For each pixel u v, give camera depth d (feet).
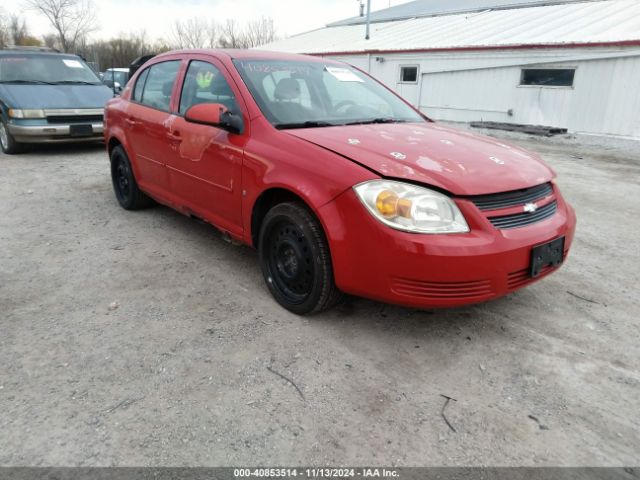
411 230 7.80
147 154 14.23
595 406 7.45
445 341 9.10
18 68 27.55
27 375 7.79
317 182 8.69
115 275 11.57
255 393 7.50
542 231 8.63
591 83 37.35
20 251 12.91
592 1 49.98
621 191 21.85
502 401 7.52
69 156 26.81
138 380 7.73
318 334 9.18
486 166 8.87
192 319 9.61
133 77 15.93
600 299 10.98
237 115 10.67
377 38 62.69
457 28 54.95
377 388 7.72
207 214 12.02
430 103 50.31
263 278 11.46
